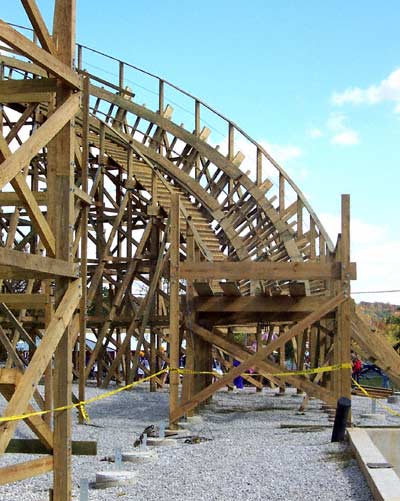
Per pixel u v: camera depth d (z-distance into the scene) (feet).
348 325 44.16
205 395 45.19
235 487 28.84
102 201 79.82
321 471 31.04
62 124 23.00
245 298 49.11
